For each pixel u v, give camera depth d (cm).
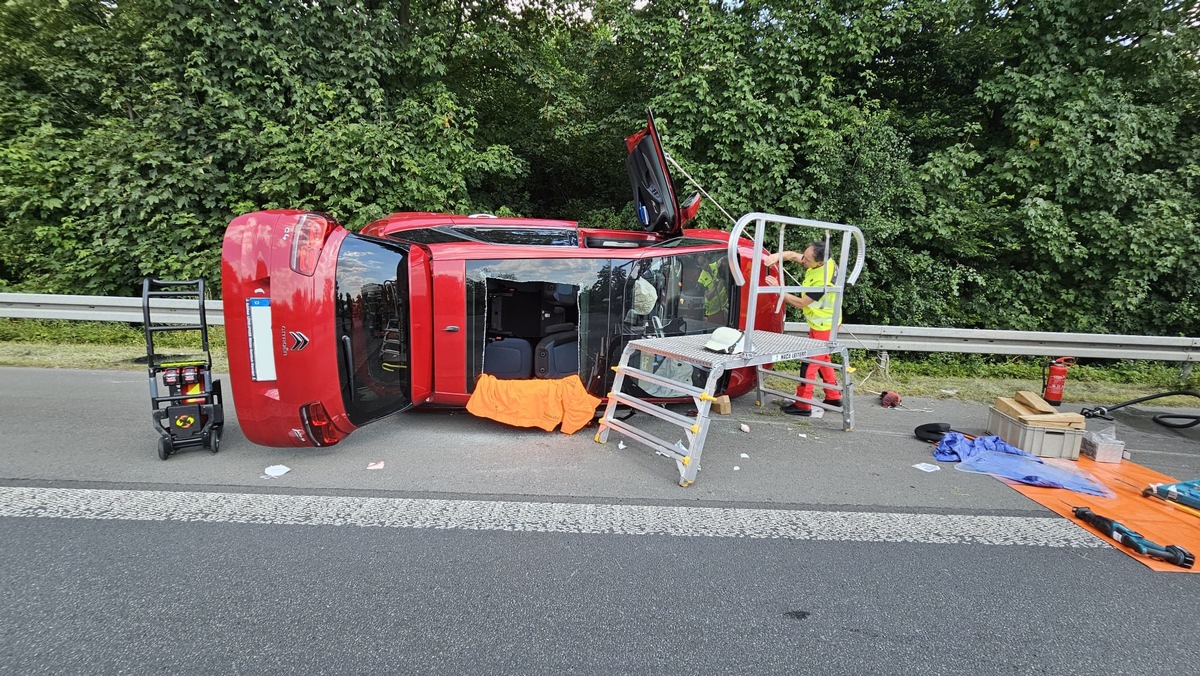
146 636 219
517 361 477
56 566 262
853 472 411
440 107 907
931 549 305
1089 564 296
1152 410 623
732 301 520
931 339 728
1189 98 892
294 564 270
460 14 1080
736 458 432
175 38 841
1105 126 852
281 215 366
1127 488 394
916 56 1038
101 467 370
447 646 219
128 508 318
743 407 574
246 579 257
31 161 822
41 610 231
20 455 384
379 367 414
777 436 486
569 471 393
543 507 338
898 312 888
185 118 838
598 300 466
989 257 899
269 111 870
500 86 1138
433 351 438
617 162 1170
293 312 354
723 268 515
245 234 354
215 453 400
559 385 468
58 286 813
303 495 342
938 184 902
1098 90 867
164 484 350
